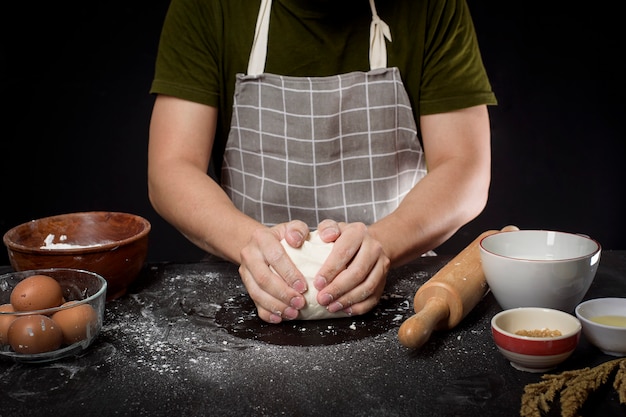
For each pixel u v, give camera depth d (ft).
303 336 3.91
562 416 3.03
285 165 5.74
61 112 10.11
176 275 4.83
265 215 5.84
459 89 5.49
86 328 3.67
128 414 3.16
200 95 5.44
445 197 4.98
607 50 10.04
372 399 3.25
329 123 5.64
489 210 10.61
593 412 3.13
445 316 3.84
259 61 5.59
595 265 3.93
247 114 5.65
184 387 3.37
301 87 5.59
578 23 9.99
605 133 10.30
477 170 5.30
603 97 10.19
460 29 5.59
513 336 3.39
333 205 5.84
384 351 3.71
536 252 4.34
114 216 4.91
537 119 10.31
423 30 5.56
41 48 9.91
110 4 9.89
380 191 5.85
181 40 5.48
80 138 10.19
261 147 5.71
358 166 5.78
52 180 10.25
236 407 3.20
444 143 5.49
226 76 5.68
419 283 4.66
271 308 4.01
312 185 5.78
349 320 4.12
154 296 4.48
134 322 4.10
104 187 10.36
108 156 10.28
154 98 10.16
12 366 3.59
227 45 5.58
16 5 9.73
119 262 4.31
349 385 3.37
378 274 4.15
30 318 3.56
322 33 5.57
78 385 3.40
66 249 4.18
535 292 3.87
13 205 10.25
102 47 9.99
